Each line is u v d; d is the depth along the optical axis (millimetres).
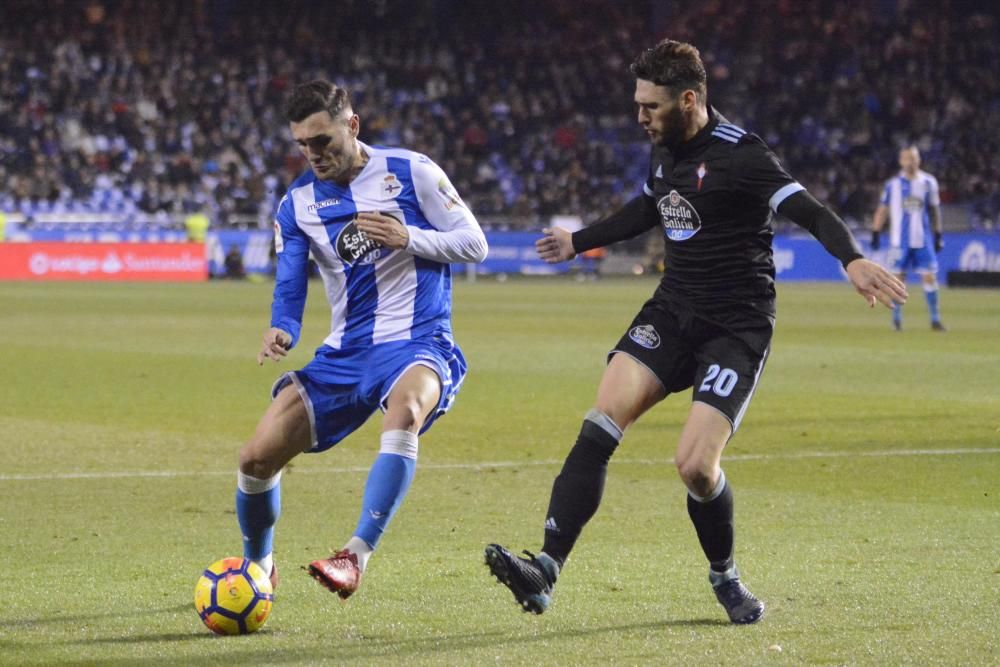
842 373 47031
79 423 34531
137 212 129250
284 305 17219
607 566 18984
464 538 21062
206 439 31953
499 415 36312
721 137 16156
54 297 95312
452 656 14352
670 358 16484
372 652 14539
